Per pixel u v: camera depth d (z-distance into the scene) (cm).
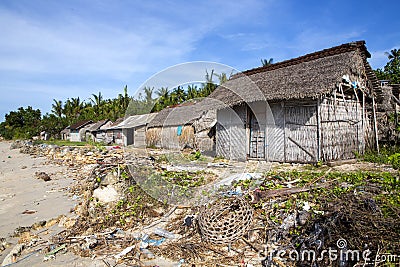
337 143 1053
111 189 609
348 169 846
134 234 457
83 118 4622
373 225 340
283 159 1060
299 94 950
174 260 370
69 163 1352
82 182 857
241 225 406
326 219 378
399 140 1249
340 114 1086
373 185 545
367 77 1221
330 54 1168
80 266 364
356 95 1174
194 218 481
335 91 1046
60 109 5212
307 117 1012
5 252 418
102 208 552
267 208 484
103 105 4581
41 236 471
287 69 1216
